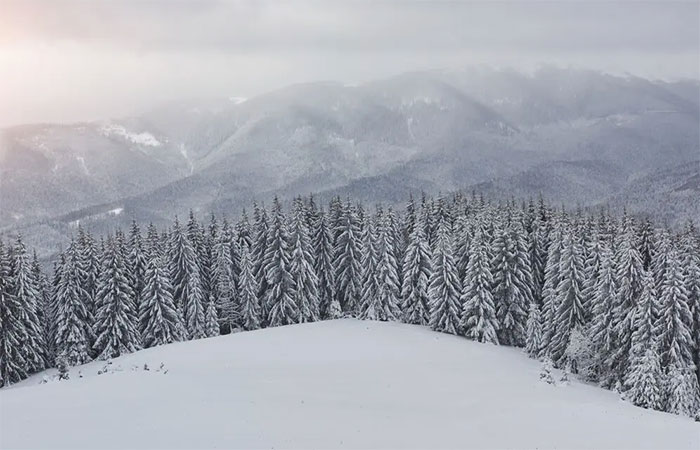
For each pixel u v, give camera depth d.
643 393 40.06
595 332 48.62
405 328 63.69
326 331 60.19
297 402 31.83
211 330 67.12
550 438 27.08
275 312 69.12
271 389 35.31
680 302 42.19
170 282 65.75
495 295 63.22
